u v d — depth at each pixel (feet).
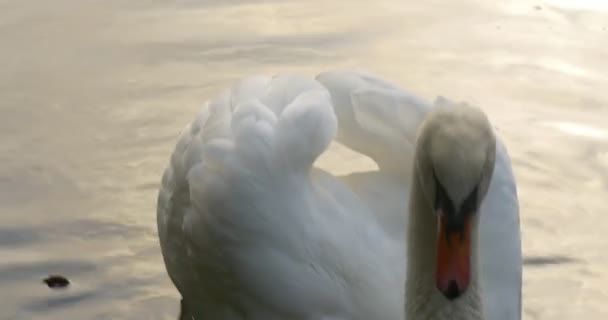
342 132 31.48
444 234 24.40
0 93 46.24
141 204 40.11
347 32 51.49
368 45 50.49
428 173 25.27
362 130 30.96
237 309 31.40
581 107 46.37
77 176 41.45
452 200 24.23
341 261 29.96
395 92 30.27
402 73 48.29
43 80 47.26
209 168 30.71
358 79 31.09
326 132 29.58
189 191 31.68
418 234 27.14
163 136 43.86
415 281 27.48
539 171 42.45
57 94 46.32
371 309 29.91
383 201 31.30
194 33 51.01
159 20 52.29
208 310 32.78
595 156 43.24
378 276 30.12
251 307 30.83
